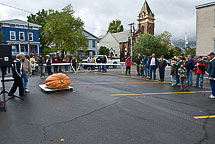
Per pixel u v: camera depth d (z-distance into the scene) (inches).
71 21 1205.1
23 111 207.9
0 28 1412.4
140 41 1833.2
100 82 442.9
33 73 638.5
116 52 2299.5
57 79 319.0
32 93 306.5
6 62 218.7
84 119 182.4
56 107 224.1
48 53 1472.7
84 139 138.7
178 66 382.6
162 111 210.8
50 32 1182.9
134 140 137.9
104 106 229.1
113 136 144.3
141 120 180.7
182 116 194.1
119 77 555.8
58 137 142.0
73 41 1192.8
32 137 141.9
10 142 133.6
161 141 136.6
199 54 884.6
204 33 863.1
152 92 323.3
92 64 764.6
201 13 870.4
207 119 185.9
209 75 289.3
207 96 296.8
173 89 358.6
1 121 176.4
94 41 2022.6
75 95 292.4
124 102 249.6
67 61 739.4
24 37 1496.1
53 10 1165.7
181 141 137.1
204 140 139.2
